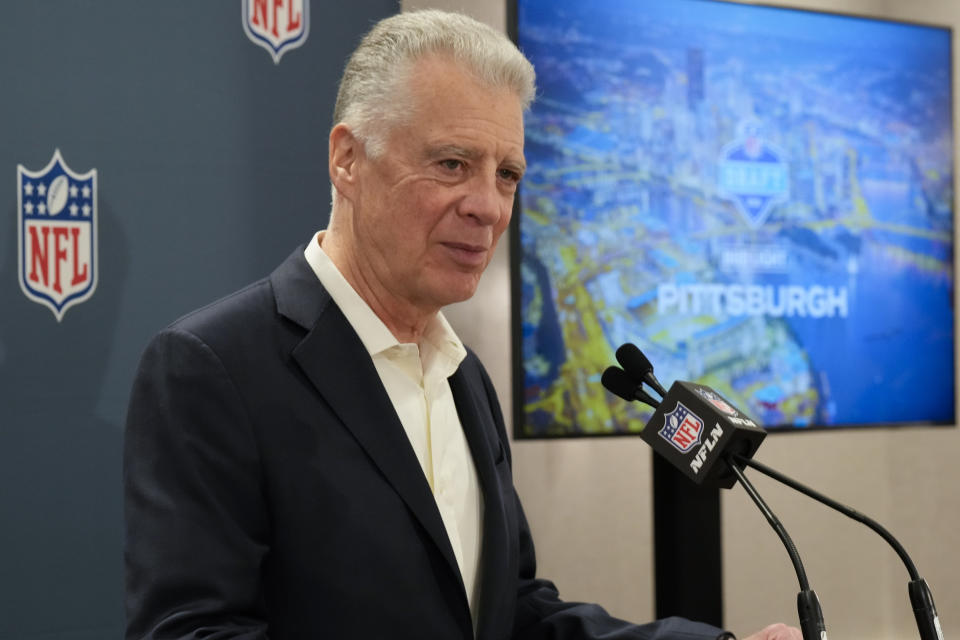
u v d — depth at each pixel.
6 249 2.20
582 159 2.71
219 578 1.07
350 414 1.18
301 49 2.42
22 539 2.20
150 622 1.06
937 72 3.10
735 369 2.86
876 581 3.35
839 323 2.98
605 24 2.73
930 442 3.43
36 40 2.22
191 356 1.14
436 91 1.15
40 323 2.22
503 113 1.17
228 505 1.11
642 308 2.76
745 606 3.19
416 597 1.15
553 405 2.68
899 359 3.05
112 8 2.27
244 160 2.38
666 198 2.79
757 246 2.89
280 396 1.16
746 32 2.87
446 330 1.35
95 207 2.26
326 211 2.44
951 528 3.44
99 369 2.26
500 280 2.75
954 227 3.12
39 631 2.21
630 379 1.29
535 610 1.43
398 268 1.20
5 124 2.20
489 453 1.34
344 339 1.22
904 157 3.06
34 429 2.21
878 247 3.03
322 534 1.13
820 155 2.96
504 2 2.68
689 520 2.73
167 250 2.31
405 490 1.17
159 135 2.31
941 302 3.10
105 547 2.26
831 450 3.32
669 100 2.79
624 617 3.03
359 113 1.20
